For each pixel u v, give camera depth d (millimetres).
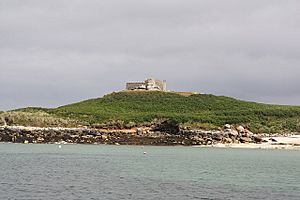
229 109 188000
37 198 40531
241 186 49906
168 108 186250
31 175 57000
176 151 112500
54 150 109000
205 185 50125
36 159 82688
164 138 143250
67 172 61219
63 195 42188
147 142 140250
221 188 48125
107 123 151750
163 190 45875
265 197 42969
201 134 142375
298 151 121625
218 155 100312
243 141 140375
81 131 145125
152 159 85750
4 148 113750
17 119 148500
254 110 172250
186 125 147250
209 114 168625
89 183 50062
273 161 85125
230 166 73812
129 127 150250
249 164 78000
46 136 142250
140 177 56344
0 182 49719
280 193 45344
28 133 142250
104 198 41000
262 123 159875
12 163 73750
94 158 86938
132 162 78812
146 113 170250
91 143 139625
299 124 158500
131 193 43781
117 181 52031
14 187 46375
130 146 132250
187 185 49812
